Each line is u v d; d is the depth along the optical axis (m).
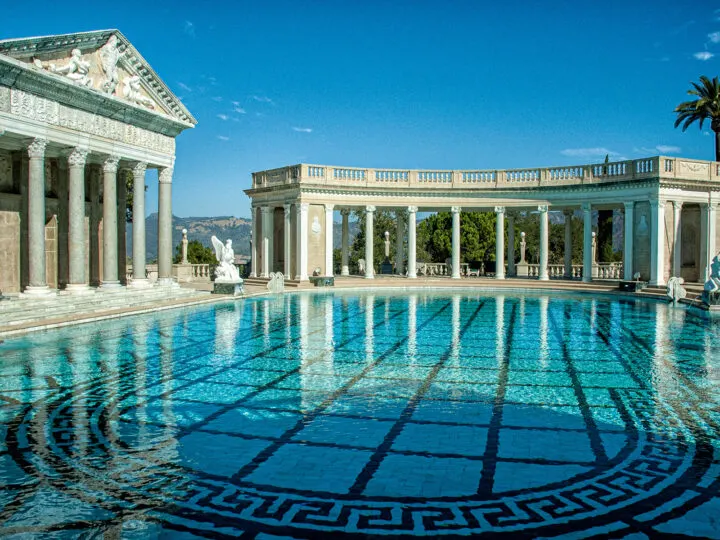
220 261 32.88
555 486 7.01
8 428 9.05
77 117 24.52
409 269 44.78
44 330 19.23
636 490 6.91
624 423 9.39
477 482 7.11
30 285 22.53
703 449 8.23
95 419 9.52
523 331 19.86
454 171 44.59
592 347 16.53
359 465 7.61
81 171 24.77
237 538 5.82
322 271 43.66
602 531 5.98
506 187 43.75
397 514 6.31
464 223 71.44
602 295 36.38
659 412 10.01
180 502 6.57
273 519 6.19
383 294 36.41
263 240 46.06
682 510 6.43
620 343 17.27
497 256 44.16
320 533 5.91
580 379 12.45
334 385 11.84
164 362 14.14
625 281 36.28
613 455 7.99
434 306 28.86
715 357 15.01
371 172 44.12
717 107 44.53
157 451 8.09
